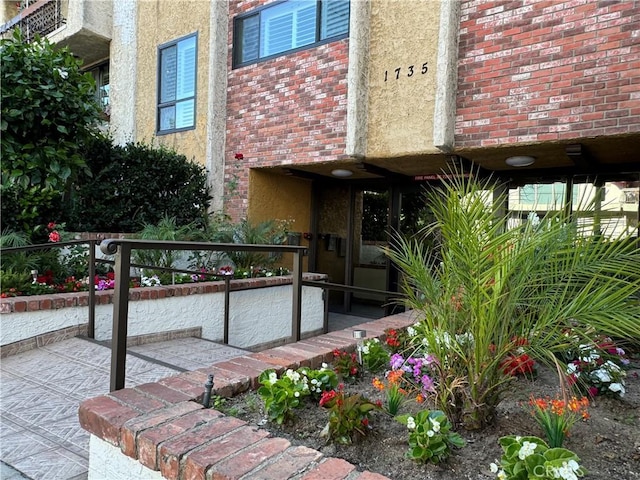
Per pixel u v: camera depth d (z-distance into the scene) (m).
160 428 1.62
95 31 8.58
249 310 5.41
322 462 1.43
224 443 1.54
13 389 2.90
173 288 4.56
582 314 1.58
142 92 8.38
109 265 5.43
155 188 6.43
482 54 4.69
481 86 4.70
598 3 4.05
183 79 7.70
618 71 3.97
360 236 7.68
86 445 2.25
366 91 5.51
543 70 4.34
